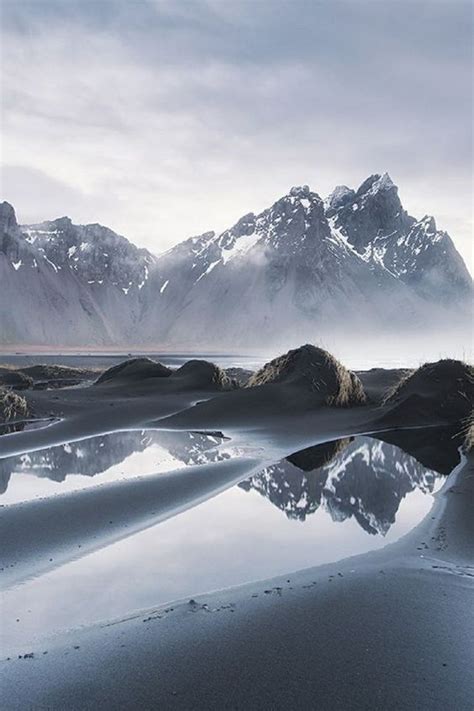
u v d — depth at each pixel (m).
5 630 5.12
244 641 4.75
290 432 16.91
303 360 23.16
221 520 8.41
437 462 12.63
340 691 4.01
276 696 3.97
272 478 11.16
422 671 4.23
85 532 7.85
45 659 4.57
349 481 10.88
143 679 4.23
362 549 7.14
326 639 4.74
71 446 14.92
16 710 3.88
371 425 17.62
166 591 5.94
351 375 22.22
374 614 5.18
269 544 7.39
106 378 34.12
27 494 10.12
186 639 4.81
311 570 6.41
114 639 4.87
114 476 11.51
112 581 6.22
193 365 32.47
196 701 3.94
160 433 17.08
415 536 7.54
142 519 8.46
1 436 16.36
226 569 6.52
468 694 3.95
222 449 14.49
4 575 6.42
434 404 18.25
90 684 4.19
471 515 8.17
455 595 5.59
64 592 5.94
